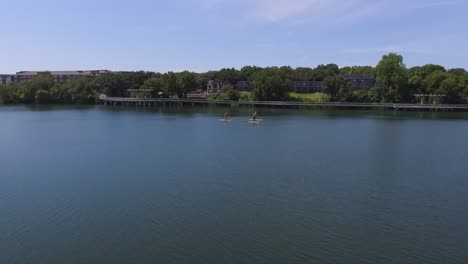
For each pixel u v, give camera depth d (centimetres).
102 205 3781
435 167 5331
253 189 4297
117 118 12288
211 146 6938
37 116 12988
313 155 6138
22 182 4562
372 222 3397
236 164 5488
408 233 3188
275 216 3516
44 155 6100
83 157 5950
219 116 12975
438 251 2891
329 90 17638
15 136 8150
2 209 3681
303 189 4309
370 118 12188
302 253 2845
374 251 2883
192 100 18825
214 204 3812
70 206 3756
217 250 2884
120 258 2773
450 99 16162
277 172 5041
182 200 3928
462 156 6041
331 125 10244
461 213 3619
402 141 7519
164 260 2747
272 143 7281
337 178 4766
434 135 8306
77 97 19550
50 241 3028
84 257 2786
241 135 8344
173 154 6181
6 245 2964
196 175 4869
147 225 3312
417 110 15225
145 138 7875
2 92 19400
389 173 5012
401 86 17000
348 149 6656
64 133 8619
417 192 4225
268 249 2903
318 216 3525
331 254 2834
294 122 11012
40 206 3759
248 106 17612
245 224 3338
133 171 5072
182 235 3127
